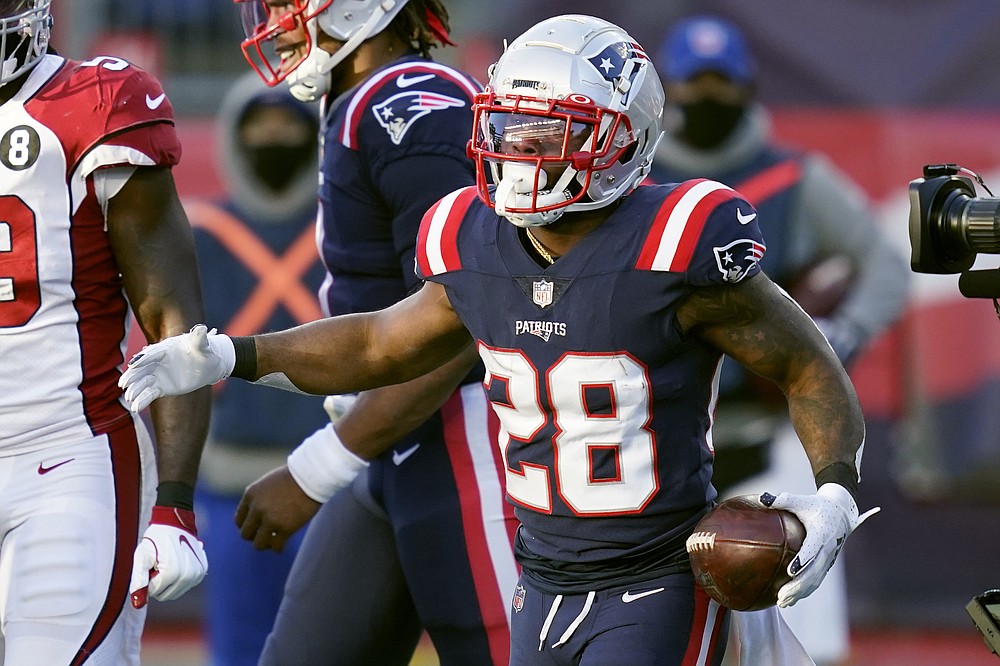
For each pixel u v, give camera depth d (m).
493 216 9.71
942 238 9.87
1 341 10.71
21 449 10.78
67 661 10.51
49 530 10.62
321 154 12.56
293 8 12.10
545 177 9.23
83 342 10.90
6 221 10.62
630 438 9.40
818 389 9.29
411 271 11.80
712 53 17.22
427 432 12.17
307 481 12.18
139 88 10.85
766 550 8.86
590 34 9.43
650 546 9.54
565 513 9.60
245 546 15.78
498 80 9.38
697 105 17.31
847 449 9.16
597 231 9.31
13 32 10.63
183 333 10.88
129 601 10.95
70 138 10.65
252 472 16.36
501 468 12.11
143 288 10.98
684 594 9.52
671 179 17.59
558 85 9.19
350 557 12.77
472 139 9.53
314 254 17.97
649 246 9.13
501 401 9.70
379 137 11.76
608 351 9.26
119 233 10.91
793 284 17.53
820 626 17.03
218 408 16.70
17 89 10.79
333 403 13.23
